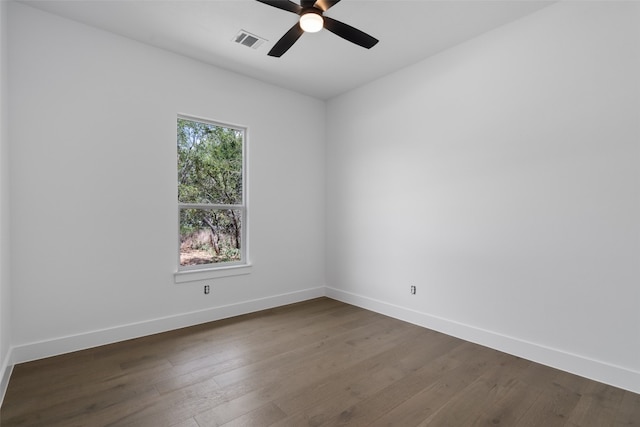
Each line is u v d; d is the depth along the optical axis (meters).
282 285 4.16
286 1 2.11
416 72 3.46
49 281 2.62
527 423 1.83
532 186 2.61
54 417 1.85
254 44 3.10
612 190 2.23
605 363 2.25
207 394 2.10
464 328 3.04
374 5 2.50
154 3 2.49
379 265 3.88
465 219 3.05
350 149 4.25
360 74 3.76
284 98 4.16
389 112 3.75
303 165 4.38
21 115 2.50
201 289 3.46
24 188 2.51
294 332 3.21
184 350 2.77
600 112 2.28
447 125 3.18
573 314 2.40
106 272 2.88
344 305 4.17
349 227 4.27
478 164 2.95
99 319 2.84
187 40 3.03
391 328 3.33
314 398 2.06
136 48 3.03
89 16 2.66
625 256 2.18
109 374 2.34
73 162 2.72
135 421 1.82
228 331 3.22
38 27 2.57
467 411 1.93
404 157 3.59
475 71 2.96
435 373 2.39
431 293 3.33
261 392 2.12
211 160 3.61
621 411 1.94
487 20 2.70
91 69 2.80
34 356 2.54
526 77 2.63
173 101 3.25
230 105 3.66
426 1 2.46
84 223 2.77
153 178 3.13
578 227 2.38
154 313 3.14
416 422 1.83
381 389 2.17
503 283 2.78
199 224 3.52
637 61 2.13
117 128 2.93
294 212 4.28
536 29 2.58
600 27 2.27
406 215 3.57
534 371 2.42
